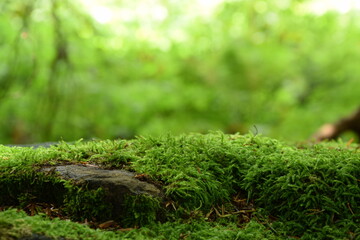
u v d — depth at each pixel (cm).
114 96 632
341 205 159
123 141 193
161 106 670
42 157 172
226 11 825
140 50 727
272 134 688
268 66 768
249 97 753
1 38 589
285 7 829
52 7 561
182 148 183
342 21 812
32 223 130
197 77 756
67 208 151
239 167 179
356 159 178
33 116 587
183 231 144
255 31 832
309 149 210
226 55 777
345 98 728
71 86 596
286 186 163
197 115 718
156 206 146
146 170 160
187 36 799
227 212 164
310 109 727
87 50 651
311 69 786
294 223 157
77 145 193
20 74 584
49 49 597
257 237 147
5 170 162
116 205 145
